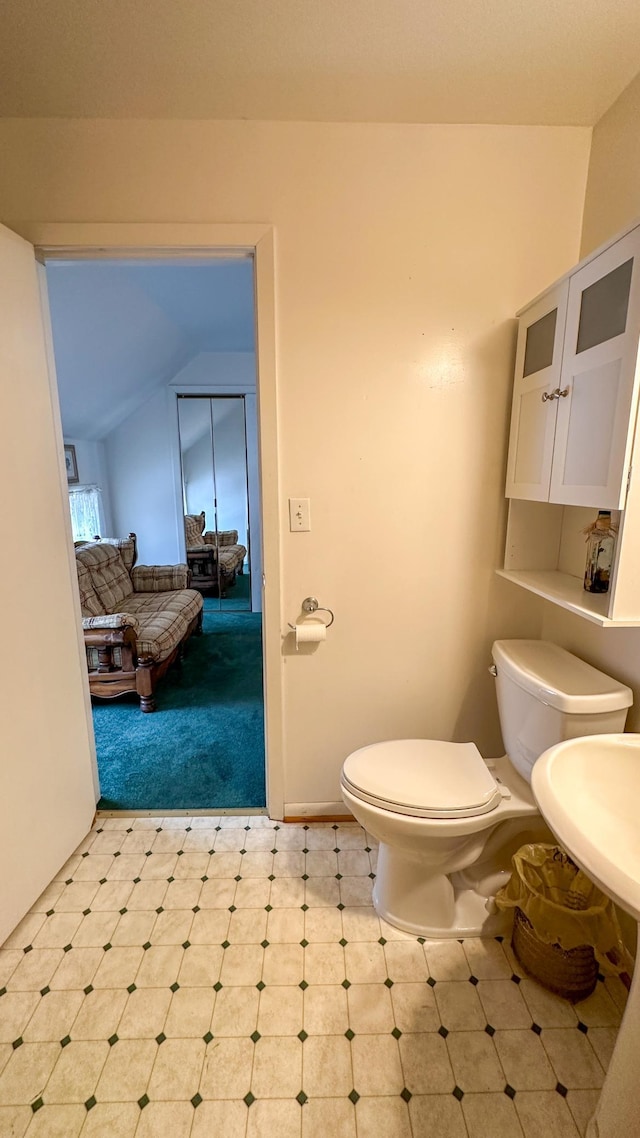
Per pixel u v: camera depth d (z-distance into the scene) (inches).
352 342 61.7
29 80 50.1
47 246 58.6
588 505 46.2
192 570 188.4
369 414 63.5
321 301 60.6
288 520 65.6
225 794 79.9
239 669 131.0
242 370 177.5
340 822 74.3
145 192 57.6
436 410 63.9
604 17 43.4
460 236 60.1
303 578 67.5
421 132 57.7
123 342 130.1
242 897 60.8
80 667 70.1
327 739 72.7
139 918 57.9
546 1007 48.2
